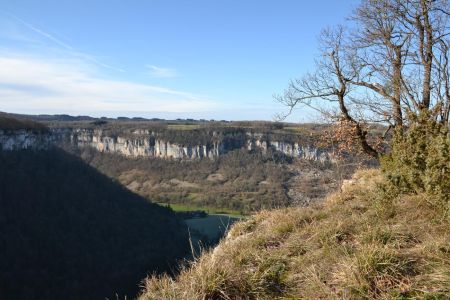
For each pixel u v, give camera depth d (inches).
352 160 627.8
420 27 518.0
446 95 491.8
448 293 145.8
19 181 3368.6
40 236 2930.6
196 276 183.9
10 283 2320.4
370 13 565.0
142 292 195.9
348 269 168.4
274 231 257.4
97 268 2758.4
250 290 176.6
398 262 170.2
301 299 167.3
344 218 249.6
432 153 231.3
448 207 211.3
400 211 245.0
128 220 3750.0
